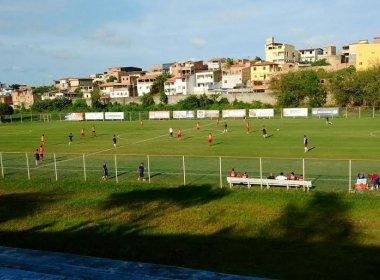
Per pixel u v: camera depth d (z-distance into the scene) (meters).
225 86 172.12
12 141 71.88
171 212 28.36
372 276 17.48
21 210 30.25
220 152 52.16
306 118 93.69
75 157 52.06
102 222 26.81
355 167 39.62
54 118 118.81
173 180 37.53
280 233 23.67
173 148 57.09
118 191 34.19
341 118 90.12
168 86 176.25
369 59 141.75
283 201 29.09
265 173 38.84
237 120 95.81
